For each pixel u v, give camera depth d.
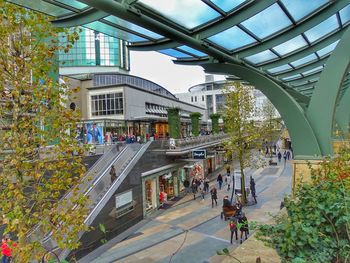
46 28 5.72
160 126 44.81
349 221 2.90
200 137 31.31
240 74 10.69
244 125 23.52
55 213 5.76
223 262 4.02
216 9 7.07
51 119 5.75
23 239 5.17
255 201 20.97
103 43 68.00
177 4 6.60
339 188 3.44
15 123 5.30
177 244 13.90
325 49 12.52
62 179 6.06
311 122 9.63
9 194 5.06
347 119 17.66
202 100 98.44
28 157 5.86
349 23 10.47
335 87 9.20
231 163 41.34
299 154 9.65
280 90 9.99
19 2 6.61
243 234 14.55
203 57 10.78
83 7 7.03
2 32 5.15
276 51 10.95
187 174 28.50
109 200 15.54
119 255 12.95
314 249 2.98
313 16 8.85
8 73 5.30
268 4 7.15
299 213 3.30
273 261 3.89
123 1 5.95
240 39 9.28
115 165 18.27
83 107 44.66
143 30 8.05
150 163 21.19
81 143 8.99
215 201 20.89
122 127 36.25
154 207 21.02
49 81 5.61
